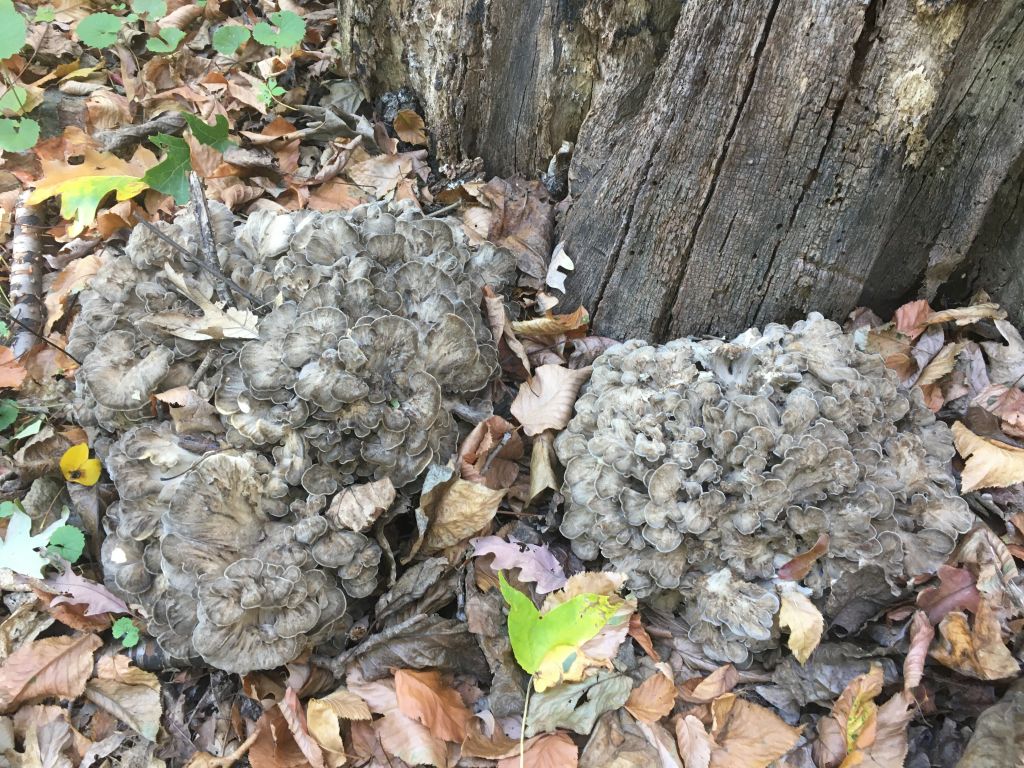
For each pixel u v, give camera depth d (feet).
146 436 2.10
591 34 2.55
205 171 2.95
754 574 2.00
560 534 2.25
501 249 2.56
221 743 1.96
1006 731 1.75
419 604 2.06
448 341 2.17
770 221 2.31
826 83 2.09
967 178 2.29
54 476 2.29
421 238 2.40
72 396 2.48
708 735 1.87
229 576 1.86
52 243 2.88
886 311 2.64
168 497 2.05
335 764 1.85
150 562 2.00
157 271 2.31
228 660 1.84
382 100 3.17
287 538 1.97
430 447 2.14
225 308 2.20
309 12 3.60
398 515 2.20
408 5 2.78
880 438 2.14
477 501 2.06
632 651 2.01
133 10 3.15
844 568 1.98
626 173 2.43
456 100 2.89
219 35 3.05
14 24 2.62
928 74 2.05
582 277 2.63
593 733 1.89
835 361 2.19
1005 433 2.35
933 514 2.10
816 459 1.96
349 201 2.97
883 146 2.16
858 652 1.96
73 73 3.24
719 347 2.21
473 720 1.92
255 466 2.01
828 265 2.35
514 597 1.83
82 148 3.03
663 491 1.99
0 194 2.92
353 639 2.04
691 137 2.26
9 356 2.39
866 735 1.82
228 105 3.21
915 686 1.89
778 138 2.19
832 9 2.01
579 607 1.88
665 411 2.10
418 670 1.96
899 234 2.42
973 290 2.66
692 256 2.41
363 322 2.06
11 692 1.95
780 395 2.14
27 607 2.10
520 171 3.00
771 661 2.02
